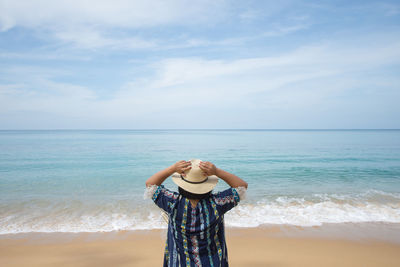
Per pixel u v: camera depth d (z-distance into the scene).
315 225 6.36
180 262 1.64
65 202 8.53
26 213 7.35
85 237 5.62
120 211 7.52
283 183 11.98
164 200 1.66
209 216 1.62
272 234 5.77
